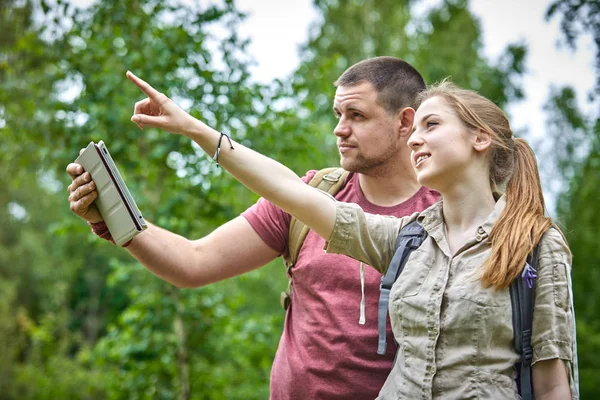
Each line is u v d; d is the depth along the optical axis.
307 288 2.78
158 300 7.34
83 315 28.33
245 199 8.81
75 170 2.44
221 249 2.87
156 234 2.76
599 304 13.20
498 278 1.92
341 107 2.83
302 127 7.59
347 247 2.21
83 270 25.47
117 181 2.31
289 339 2.83
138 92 7.32
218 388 7.87
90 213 2.51
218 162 2.21
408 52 13.80
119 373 7.51
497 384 1.91
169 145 7.16
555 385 1.92
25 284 23.17
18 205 23.06
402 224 2.25
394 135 2.80
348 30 14.20
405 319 2.05
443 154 2.10
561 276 1.95
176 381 7.50
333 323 2.68
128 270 7.50
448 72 14.01
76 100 7.41
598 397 12.62
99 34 7.38
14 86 7.96
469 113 2.12
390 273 2.14
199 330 7.49
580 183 12.13
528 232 1.99
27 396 17.36
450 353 1.96
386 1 14.41
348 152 2.82
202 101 7.14
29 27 9.31
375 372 2.62
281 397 2.76
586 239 12.46
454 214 2.14
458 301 1.96
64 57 7.43
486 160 2.15
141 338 7.38
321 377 2.67
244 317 8.06
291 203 2.19
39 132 7.56
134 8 7.42
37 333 18.94
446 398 1.94
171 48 7.07
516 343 1.93
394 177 2.85
